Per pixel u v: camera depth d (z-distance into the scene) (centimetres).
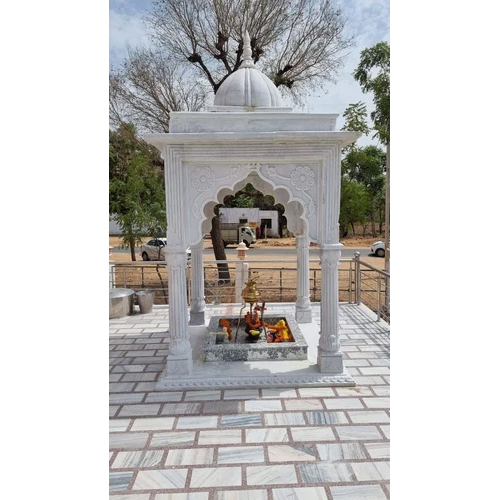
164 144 348
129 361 440
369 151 1922
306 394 357
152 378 395
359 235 2511
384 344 478
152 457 273
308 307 547
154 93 895
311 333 498
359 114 884
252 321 452
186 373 375
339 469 259
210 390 366
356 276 658
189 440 292
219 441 290
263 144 350
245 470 259
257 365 398
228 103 379
